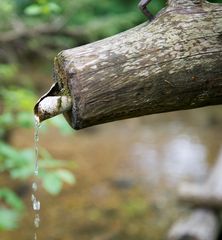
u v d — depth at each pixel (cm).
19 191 393
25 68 554
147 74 128
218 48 129
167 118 642
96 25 458
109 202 390
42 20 453
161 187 420
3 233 332
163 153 510
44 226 347
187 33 130
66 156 489
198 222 302
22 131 530
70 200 391
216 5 134
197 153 511
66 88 130
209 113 654
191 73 129
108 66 127
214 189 317
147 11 134
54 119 237
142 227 350
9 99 264
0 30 435
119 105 128
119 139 550
